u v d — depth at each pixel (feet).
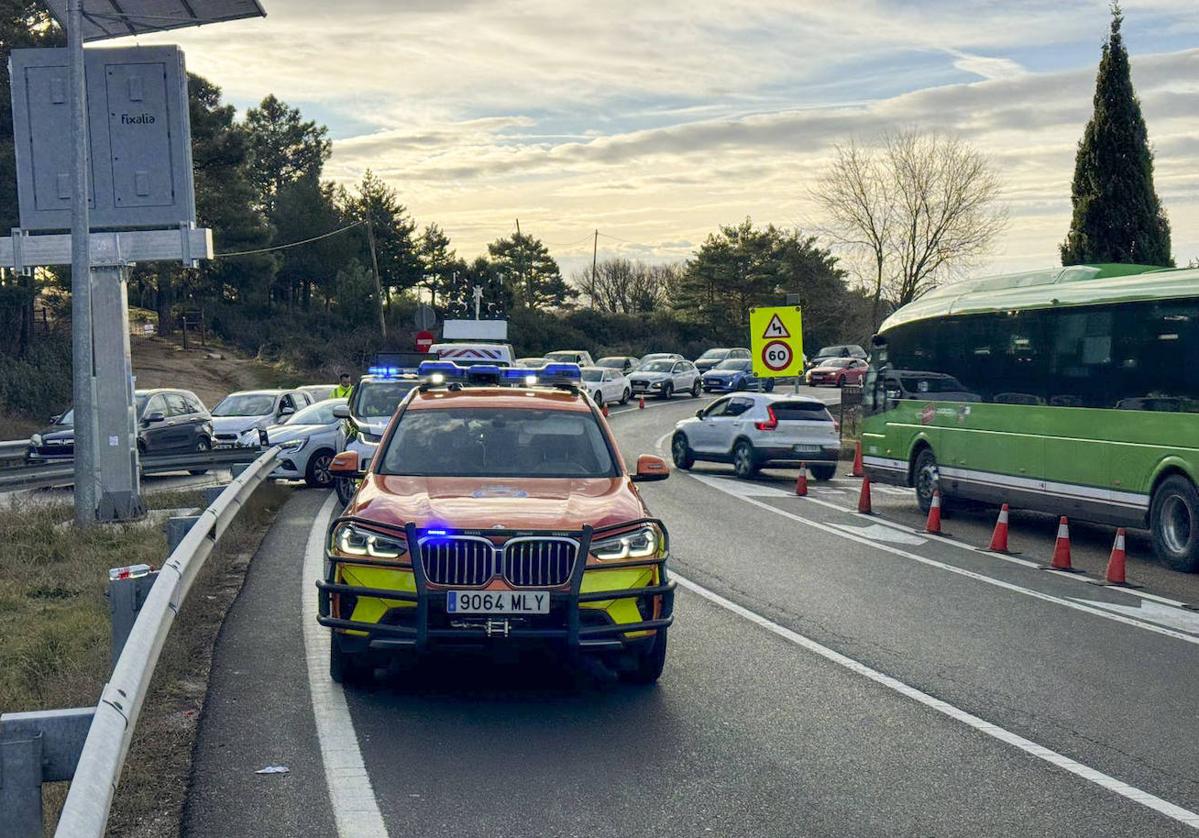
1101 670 29.32
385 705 24.61
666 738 22.75
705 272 312.50
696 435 86.69
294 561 42.91
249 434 87.25
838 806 19.19
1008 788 20.29
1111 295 50.29
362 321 251.60
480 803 18.98
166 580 23.58
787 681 27.40
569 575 23.86
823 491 74.74
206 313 237.66
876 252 155.33
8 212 128.77
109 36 56.44
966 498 61.21
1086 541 55.31
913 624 34.42
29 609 34.53
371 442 59.36
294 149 344.28
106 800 13.01
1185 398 45.98
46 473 64.90
